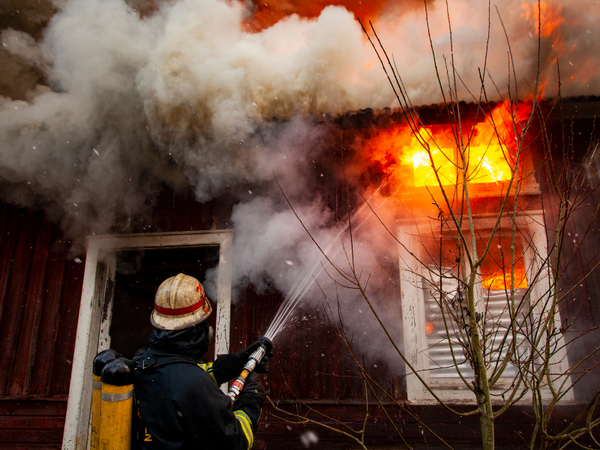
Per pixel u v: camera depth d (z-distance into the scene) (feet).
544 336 9.82
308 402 10.32
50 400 11.28
